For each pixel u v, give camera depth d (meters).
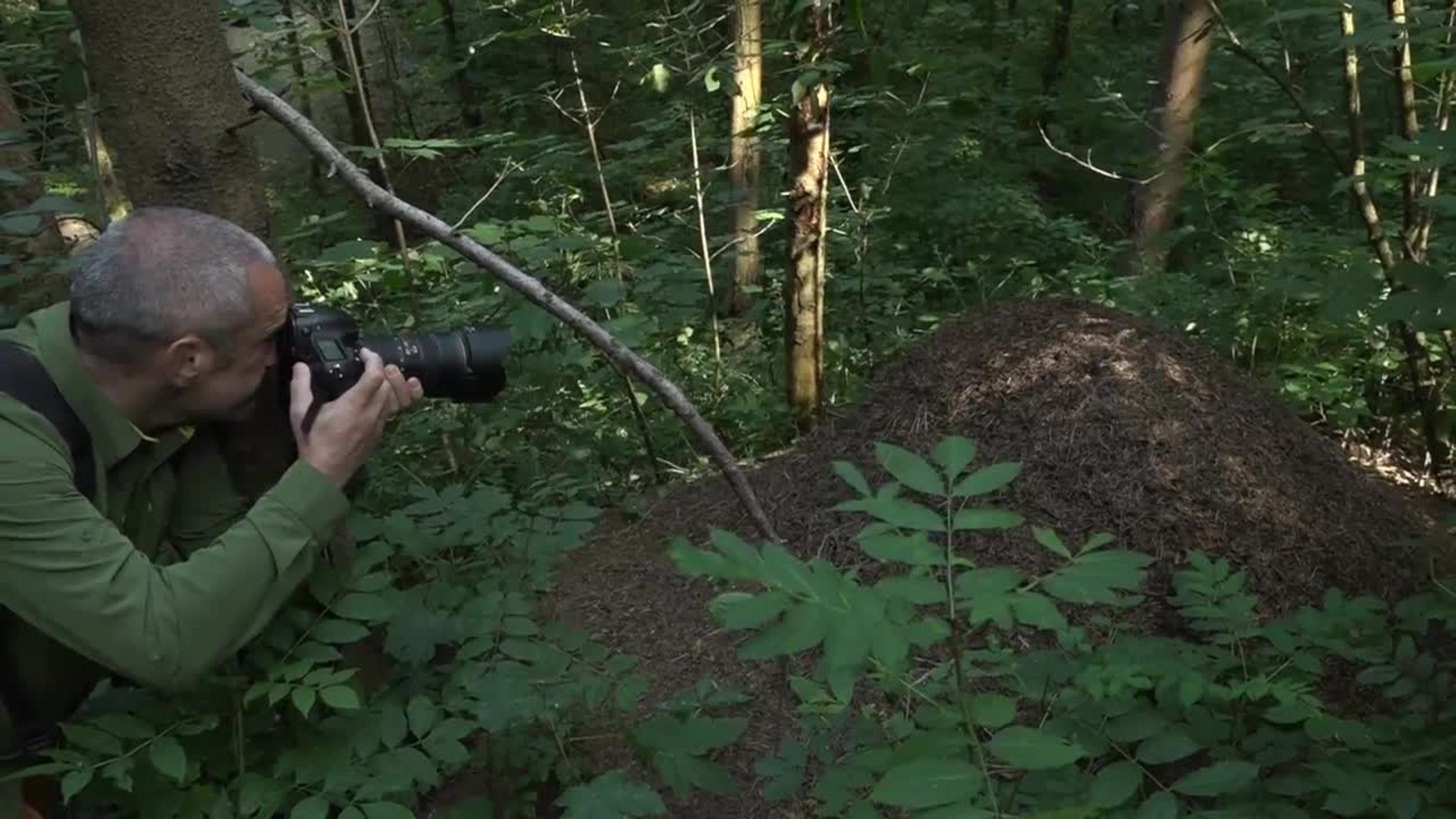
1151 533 2.66
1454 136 2.11
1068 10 8.09
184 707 1.70
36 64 3.49
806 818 2.20
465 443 3.62
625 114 7.30
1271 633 1.92
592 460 3.78
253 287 1.57
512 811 2.13
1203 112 5.81
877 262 5.23
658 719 2.00
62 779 1.51
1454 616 1.90
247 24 3.17
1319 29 4.48
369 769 1.70
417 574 2.68
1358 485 2.98
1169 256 5.05
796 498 3.13
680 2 6.09
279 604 1.57
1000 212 5.99
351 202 7.97
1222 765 1.39
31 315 1.61
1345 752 1.80
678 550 1.01
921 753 1.22
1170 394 2.91
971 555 2.67
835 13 3.57
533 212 5.68
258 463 1.85
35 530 1.44
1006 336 3.16
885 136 6.39
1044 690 1.88
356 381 1.68
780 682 2.56
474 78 7.89
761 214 4.86
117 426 1.58
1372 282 2.57
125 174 1.92
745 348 4.88
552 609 3.01
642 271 4.18
